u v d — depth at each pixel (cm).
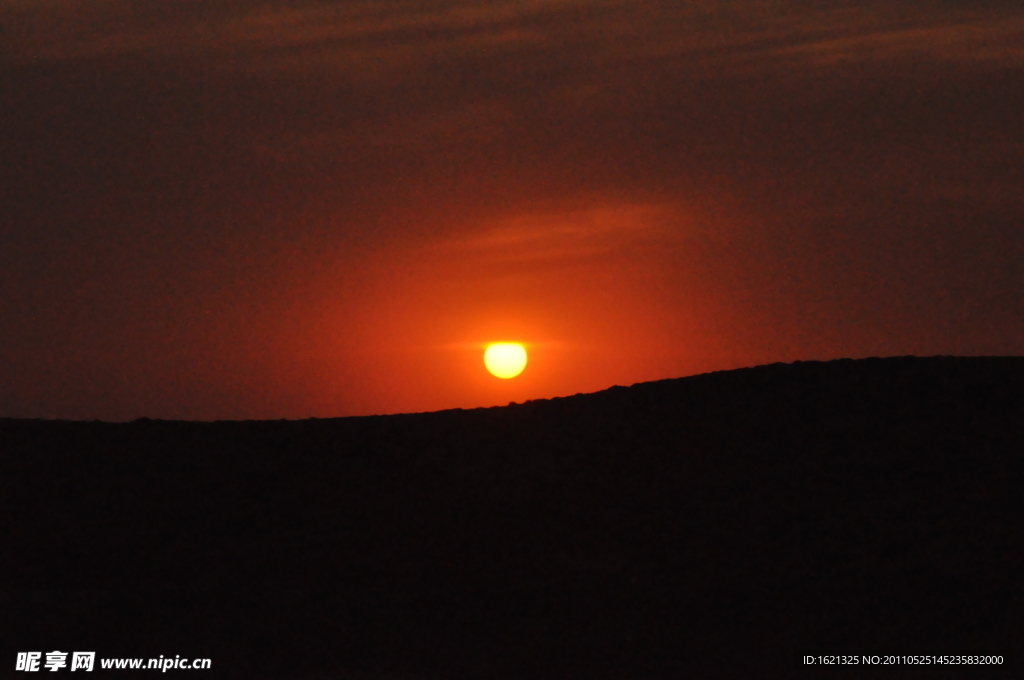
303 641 6538
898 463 8531
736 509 8169
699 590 7075
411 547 7844
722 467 8825
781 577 7169
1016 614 6444
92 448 9162
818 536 7656
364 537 8000
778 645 6369
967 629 6384
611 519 8181
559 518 8244
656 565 7481
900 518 7762
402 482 8906
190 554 7662
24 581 7088
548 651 6400
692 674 6066
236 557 7650
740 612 6781
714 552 7594
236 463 9125
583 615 6838
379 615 6881
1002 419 8975
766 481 8531
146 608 6819
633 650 6391
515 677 6088
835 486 8331
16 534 7675
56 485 8456
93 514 8100
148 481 8694
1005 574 6881
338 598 7094
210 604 6962
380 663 6291
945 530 7531
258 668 6175
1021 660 6012
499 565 7550
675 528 7981
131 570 7394
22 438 9212
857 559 7294
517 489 8738
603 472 8931
